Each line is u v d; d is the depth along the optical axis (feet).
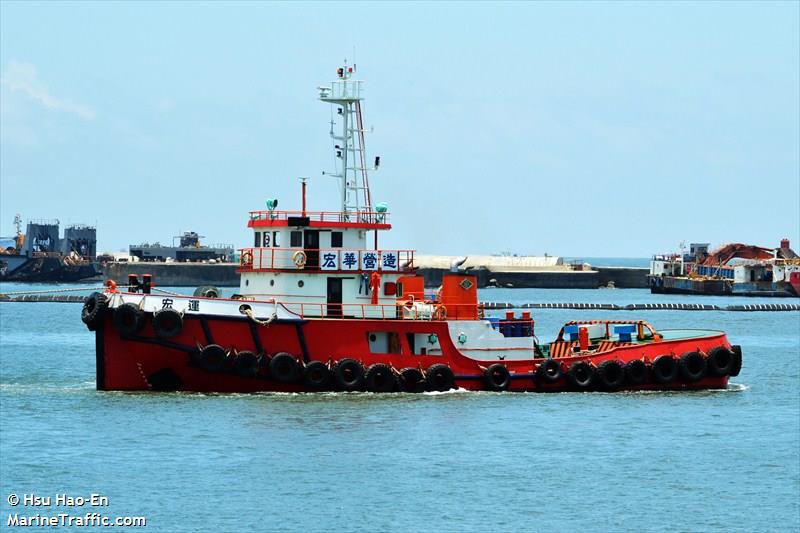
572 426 506.48
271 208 556.10
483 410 525.34
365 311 552.41
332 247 556.10
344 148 571.69
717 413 548.72
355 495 396.98
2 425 489.67
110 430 474.49
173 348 521.24
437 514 380.17
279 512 377.50
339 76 570.87
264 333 530.27
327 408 514.27
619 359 580.30
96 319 520.83
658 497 407.44
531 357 567.59
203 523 366.84
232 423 485.15
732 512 392.68
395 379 540.93
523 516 381.81
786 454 469.98
